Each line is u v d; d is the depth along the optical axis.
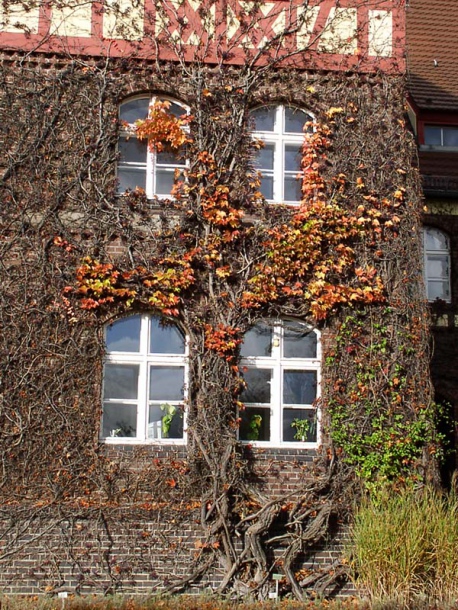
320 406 12.28
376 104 13.23
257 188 12.77
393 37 13.47
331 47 13.30
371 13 13.48
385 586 10.43
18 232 12.17
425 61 20.17
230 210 12.47
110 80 12.85
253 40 13.20
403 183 13.04
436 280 17.70
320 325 12.51
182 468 11.77
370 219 12.75
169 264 12.27
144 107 13.09
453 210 17.92
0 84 12.60
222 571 11.54
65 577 11.41
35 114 12.57
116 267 12.18
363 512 11.02
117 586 11.44
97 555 11.50
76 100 12.70
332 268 12.52
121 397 12.13
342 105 13.17
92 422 11.80
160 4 13.10
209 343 12.09
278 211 12.65
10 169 12.34
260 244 12.51
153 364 12.24
